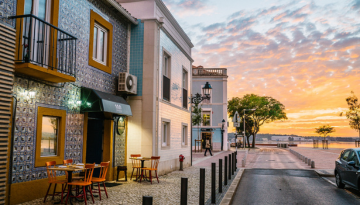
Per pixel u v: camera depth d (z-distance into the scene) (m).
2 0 7.28
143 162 12.27
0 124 6.38
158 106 14.02
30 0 8.34
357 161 10.40
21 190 7.76
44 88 8.62
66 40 9.05
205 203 8.38
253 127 63.44
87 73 10.71
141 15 13.94
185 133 19.59
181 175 14.54
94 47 11.57
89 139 12.27
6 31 6.64
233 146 65.69
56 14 9.02
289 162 23.97
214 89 46.03
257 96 62.47
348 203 9.03
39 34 8.55
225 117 45.69
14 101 7.57
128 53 13.80
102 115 11.81
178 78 18.00
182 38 18.83
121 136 13.06
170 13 15.71
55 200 8.25
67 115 9.58
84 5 10.60
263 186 12.10
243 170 17.39
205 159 26.83
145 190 10.18
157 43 14.05
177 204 8.21
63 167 8.03
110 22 12.41
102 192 9.69
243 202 9.05
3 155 6.47
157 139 13.90
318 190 11.28
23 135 7.85
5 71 6.61
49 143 9.00
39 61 8.42
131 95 13.56
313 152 40.25
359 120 46.03
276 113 60.59
